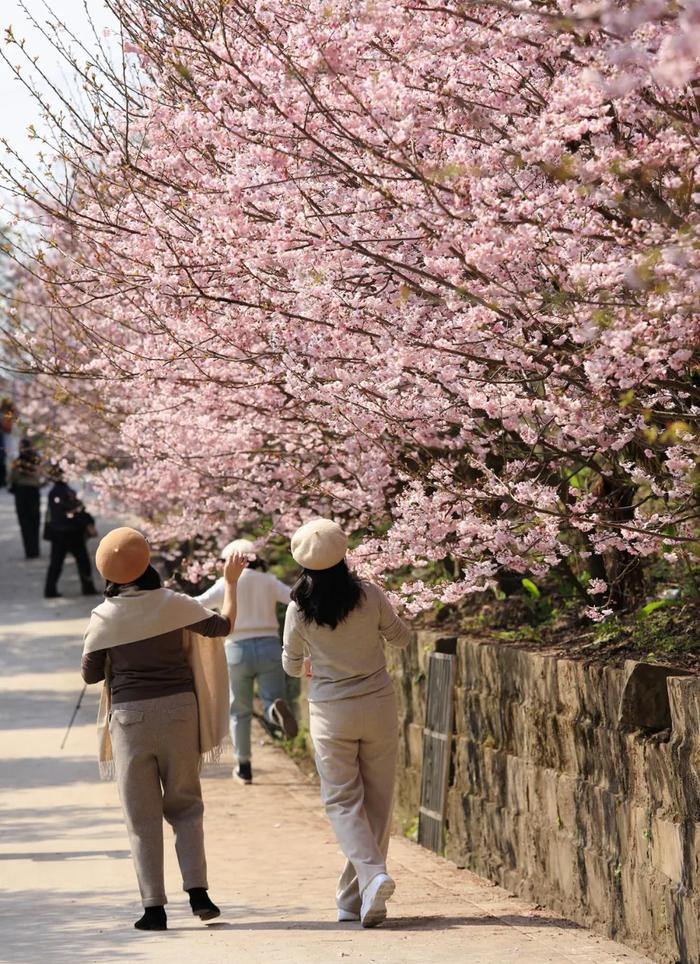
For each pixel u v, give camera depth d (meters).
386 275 12.62
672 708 10.75
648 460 13.27
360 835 11.88
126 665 12.04
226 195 12.73
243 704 20.16
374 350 13.04
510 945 11.01
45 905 13.02
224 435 16.39
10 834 16.47
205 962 10.26
